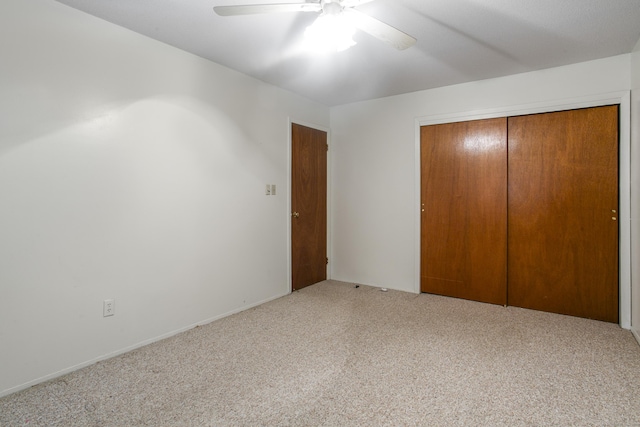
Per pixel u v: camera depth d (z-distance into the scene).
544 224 3.11
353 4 1.65
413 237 3.76
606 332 2.62
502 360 2.18
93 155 2.14
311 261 4.08
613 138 2.81
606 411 1.65
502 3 2.00
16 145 1.83
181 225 2.66
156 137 2.48
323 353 2.29
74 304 2.07
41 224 1.93
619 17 2.15
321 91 3.71
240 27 2.29
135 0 1.97
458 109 3.46
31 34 1.87
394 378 1.97
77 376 2.00
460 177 3.49
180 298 2.66
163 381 1.95
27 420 1.61
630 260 2.69
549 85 3.02
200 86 2.78
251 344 2.44
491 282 3.36
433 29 2.32
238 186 3.13
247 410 1.68
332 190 4.36
